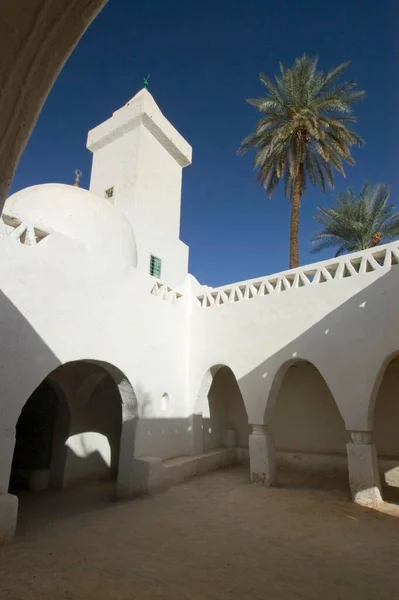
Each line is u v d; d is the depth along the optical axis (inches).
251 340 385.1
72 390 401.1
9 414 237.0
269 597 157.4
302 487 345.7
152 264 533.6
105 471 424.5
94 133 619.5
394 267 302.8
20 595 158.2
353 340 315.9
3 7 53.7
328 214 784.3
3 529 215.2
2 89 60.2
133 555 200.4
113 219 395.2
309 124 586.6
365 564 187.3
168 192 609.0
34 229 273.0
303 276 364.2
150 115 568.1
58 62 62.3
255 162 621.0
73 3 56.4
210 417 480.7
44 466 403.9
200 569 183.3
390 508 275.3
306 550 205.0
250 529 238.8
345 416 308.7
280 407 473.4
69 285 292.7
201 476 385.7
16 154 66.4
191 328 439.2
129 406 348.8
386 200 764.6
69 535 231.1
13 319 247.6
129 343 344.5
